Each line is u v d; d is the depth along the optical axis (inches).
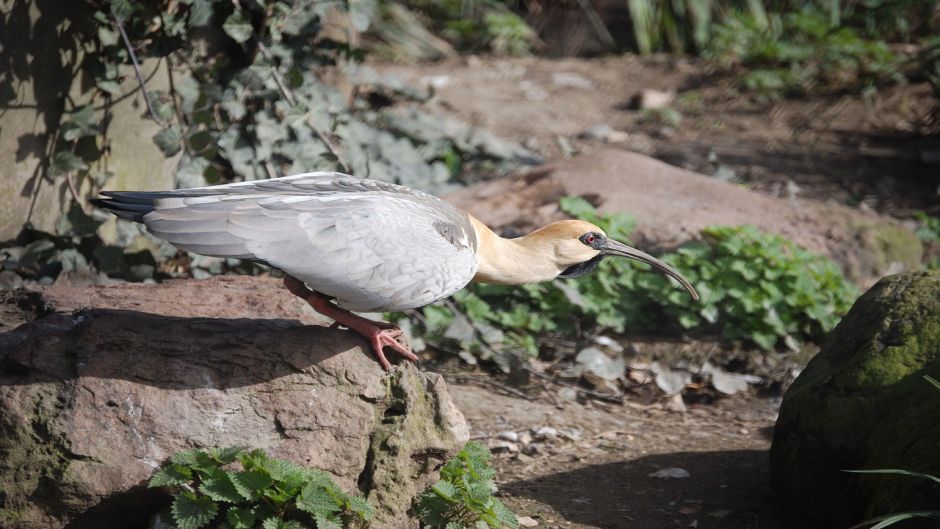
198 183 431.2
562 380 420.2
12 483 239.9
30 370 247.8
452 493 256.8
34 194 399.2
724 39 876.0
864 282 491.2
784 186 620.1
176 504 231.0
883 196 613.3
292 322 270.8
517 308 446.9
